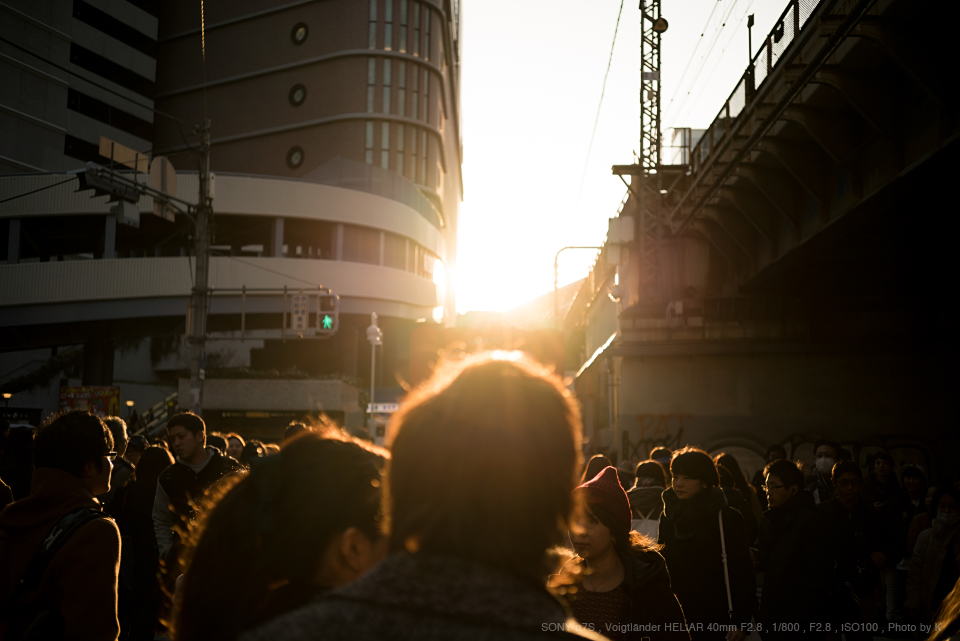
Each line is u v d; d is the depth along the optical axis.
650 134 28.78
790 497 5.78
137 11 63.06
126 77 63.38
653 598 3.78
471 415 1.03
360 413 42.31
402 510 1.06
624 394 27.33
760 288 26.97
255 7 63.31
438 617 0.94
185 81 64.94
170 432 5.68
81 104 59.78
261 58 62.72
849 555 6.22
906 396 25.70
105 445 3.39
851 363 26.20
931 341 25.61
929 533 7.20
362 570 1.72
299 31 61.66
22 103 54.34
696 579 4.89
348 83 59.66
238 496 1.78
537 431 1.04
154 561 5.91
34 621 3.04
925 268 23.91
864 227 19.05
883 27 12.57
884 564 7.07
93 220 46.09
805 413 26.23
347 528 1.70
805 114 16.69
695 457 4.97
